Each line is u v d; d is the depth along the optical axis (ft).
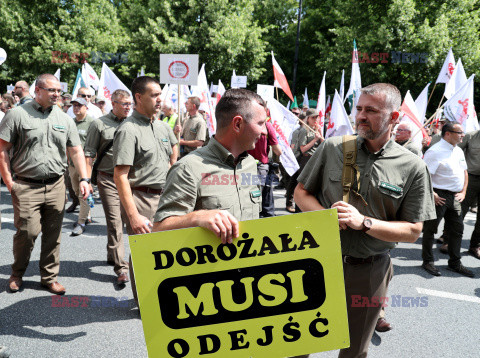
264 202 17.19
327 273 5.33
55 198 11.25
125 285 12.39
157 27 64.75
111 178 12.69
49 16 65.57
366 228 5.86
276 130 19.13
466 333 10.43
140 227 9.71
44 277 11.63
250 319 5.18
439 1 55.31
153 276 4.91
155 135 10.78
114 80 23.70
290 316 5.27
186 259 4.98
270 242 5.17
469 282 13.96
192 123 21.58
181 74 15.43
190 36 65.00
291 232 5.21
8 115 10.44
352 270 6.59
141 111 10.52
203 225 4.91
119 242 12.66
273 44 84.33
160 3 66.44
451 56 24.50
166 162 11.10
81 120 18.89
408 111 21.79
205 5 64.85
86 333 9.60
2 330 9.53
